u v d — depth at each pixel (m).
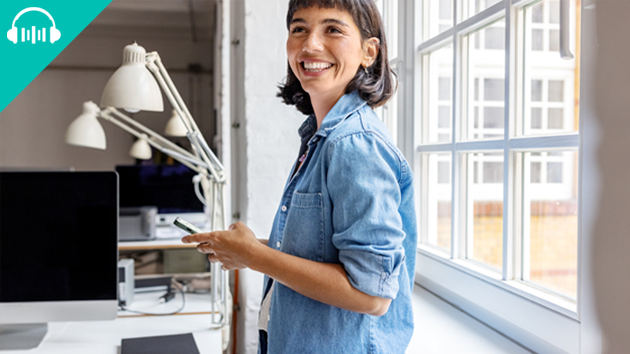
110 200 1.25
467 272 1.10
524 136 0.91
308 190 0.78
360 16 0.80
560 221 0.95
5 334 1.29
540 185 0.97
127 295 1.59
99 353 1.18
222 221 1.38
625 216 0.47
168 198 2.69
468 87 1.17
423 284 1.38
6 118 5.69
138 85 1.15
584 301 0.58
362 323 0.76
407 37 1.43
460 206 1.18
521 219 0.96
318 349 0.76
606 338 0.50
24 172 1.23
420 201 1.40
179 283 1.86
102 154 5.80
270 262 0.72
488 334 1.00
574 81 0.97
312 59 0.79
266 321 0.95
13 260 1.23
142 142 2.75
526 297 0.88
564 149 0.82
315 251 0.76
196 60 6.13
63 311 1.23
